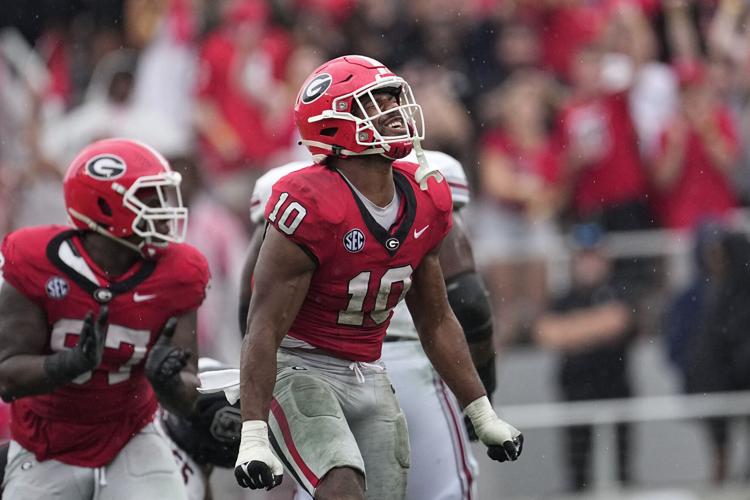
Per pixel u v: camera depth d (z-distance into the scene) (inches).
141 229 660.7
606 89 1294.3
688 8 1378.0
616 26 1325.0
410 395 733.9
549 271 1157.7
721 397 1154.7
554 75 1407.5
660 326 1158.3
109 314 659.4
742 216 1253.1
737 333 1148.5
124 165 658.2
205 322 1136.8
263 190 717.3
